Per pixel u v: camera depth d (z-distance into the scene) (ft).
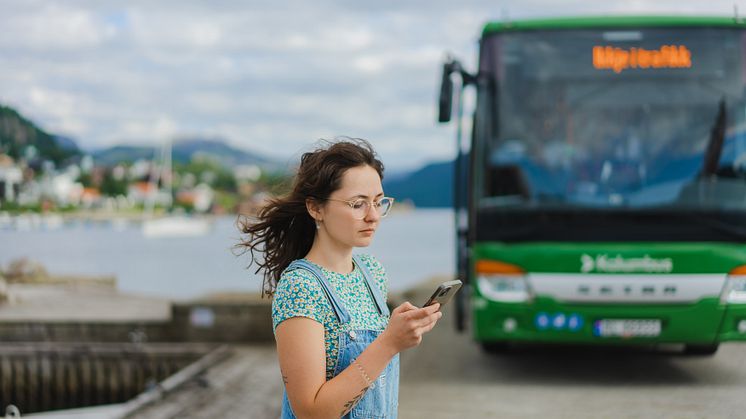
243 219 9.66
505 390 27.20
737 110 27.43
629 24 27.94
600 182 27.27
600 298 26.68
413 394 26.81
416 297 52.19
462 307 33.78
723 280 26.40
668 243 26.73
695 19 27.94
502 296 27.25
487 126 28.04
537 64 28.09
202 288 164.55
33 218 524.93
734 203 26.78
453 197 30.86
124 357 43.24
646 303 26.55
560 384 27.91
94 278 80.38
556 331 26.89
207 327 44.78
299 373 8.34
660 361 31.27
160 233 445.78
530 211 27.30
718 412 22.62
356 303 8.81
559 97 27.89
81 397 43.60
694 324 26.43
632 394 25.93
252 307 44.39
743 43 27.61
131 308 57.36
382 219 9.02
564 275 26.84
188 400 30.53
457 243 31.55
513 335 27.25
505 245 27.40
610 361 31.89
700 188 26.99
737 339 26.43
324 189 8.83
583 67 27.94
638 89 27.71
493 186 27.73
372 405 8.64
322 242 9.04
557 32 28.19
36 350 44.21
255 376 35.24
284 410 8.97
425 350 35.01
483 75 28.25
